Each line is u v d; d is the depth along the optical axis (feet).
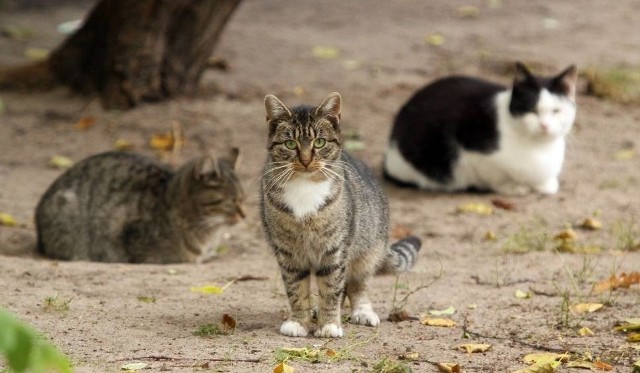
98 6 62.64
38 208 43.39
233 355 26.66
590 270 37.19
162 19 61.72
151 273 37.63
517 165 50.57
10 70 65.41
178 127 55.93
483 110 51.31
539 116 49.73
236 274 37.78
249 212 48.52
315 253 29.30
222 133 58.49
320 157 28.63
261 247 44.34
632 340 28.84
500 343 28.94
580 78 70.23
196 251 43.34
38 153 55.83
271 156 29.14
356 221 29.99
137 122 59.77
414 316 31.96
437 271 37.91
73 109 61.67
